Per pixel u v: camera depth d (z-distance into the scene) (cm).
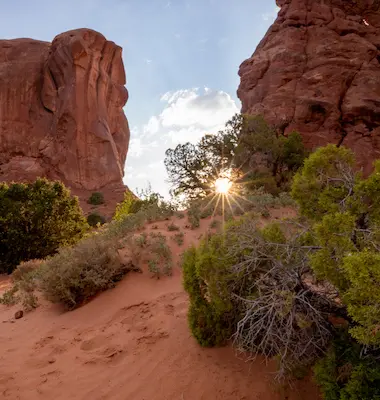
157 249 729
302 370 342
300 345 328
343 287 284
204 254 400
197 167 1820
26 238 1449
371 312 237
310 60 3347
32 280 786
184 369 404
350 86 3194
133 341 478
